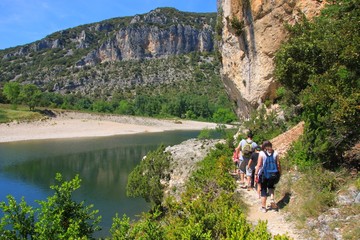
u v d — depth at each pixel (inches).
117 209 698.8
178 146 863.7
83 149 1653.5
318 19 469.7
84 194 820.6
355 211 246.8
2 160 1337.4
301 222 261.4
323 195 274.4
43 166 1213.1
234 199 319.0
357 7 350.6
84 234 217.6
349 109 284.0
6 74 6830.7
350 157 323.9
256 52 713.6
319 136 324.2
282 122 605.3
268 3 658.8
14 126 2406.5
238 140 633.6
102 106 4028.1
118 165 1226.0
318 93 318.7
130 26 7460.6
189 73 6240.2
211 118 3887.8
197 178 390.6
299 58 434.9
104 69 6761.8
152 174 653.3
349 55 299.7
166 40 7421.3
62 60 7253.9
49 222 208.5
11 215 203.6
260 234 183.3
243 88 788.6
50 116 2874.0
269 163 297.9
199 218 226.8
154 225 215.2
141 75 6294.3
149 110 4084.6
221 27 872.3
